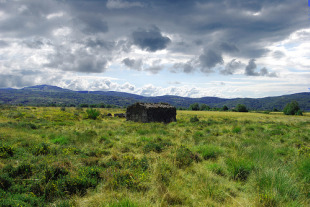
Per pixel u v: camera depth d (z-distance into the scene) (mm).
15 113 33281
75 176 5625
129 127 21078
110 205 4086
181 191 5023
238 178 5984
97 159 7973
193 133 16828
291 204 4258
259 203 4246
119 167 7148
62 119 30016
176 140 12766
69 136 13352
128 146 10914
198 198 4762
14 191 5031
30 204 4348
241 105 101125
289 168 6137
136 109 33875
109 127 21594
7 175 5875
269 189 4793
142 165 6965
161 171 6051
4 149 8625
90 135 14156
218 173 6559
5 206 4113
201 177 5945
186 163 7363
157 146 10070
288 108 87188
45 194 4891
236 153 7902
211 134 15742
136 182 5379
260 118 49031
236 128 17781
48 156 8211
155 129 18219
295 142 11930
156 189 4930
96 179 5855
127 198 4230
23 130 16469
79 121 30781
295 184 4930
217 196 4828
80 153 9242
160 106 34125
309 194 4820
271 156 7559
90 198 4711
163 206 4316
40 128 19438
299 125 26750
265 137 13555
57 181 5348
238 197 4867
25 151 9250
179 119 41906
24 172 6234
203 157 8594
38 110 50594
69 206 4309
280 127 20969
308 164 6125
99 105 120875
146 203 4172
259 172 5656
